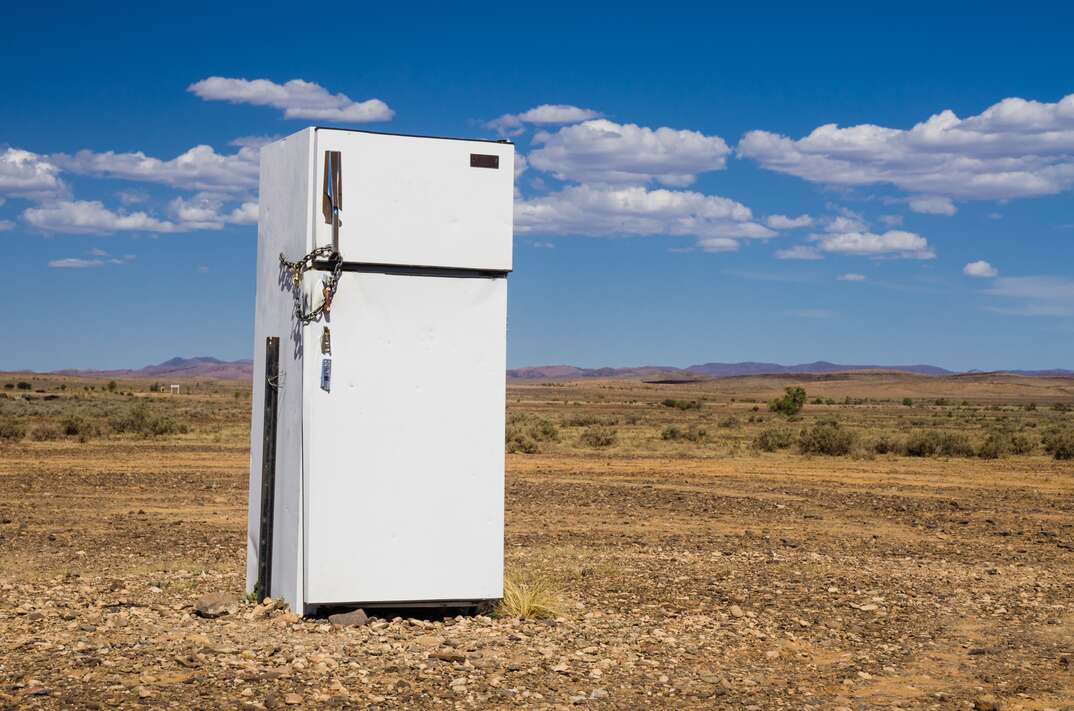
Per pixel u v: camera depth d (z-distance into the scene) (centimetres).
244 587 1148
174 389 17838
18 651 766
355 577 928
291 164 954
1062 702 767
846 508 2216
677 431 5175
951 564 1479
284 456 965
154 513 1933
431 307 946
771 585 1264
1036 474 3147
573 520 1934
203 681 703
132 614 927
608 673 794
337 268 912
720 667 837
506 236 955
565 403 15725
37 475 2558
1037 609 1140
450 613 998
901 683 816
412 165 928
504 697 707
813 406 16825
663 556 1498
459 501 955
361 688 711
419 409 944
